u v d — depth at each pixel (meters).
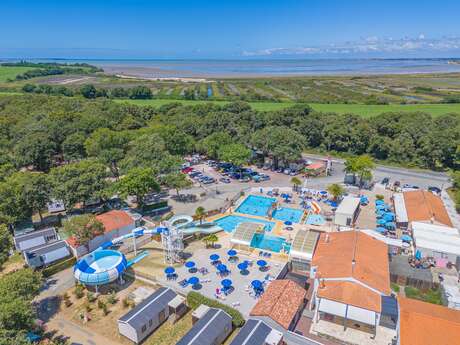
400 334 37.56
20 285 41.34
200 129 133.38
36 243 64.12
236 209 81.62
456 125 124.06
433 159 112.25
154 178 82.44
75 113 143.88
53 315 47.19
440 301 48.28
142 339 42.53
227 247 64.12
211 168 114.25
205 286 52.03
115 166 104.44
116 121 144.50
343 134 127.94
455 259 55.78
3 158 100.19
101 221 65.56
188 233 65.75
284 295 45.69
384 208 77.25
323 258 52.59
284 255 60.56
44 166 109.31
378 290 44.84
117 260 57.56
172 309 46.03
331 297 44.12
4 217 64.06
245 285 52.09
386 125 129.38
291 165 112.12
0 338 33.06
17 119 138.62
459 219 74.94
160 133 114.31
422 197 76.56
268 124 144.75
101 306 48.03
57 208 81.00
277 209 81.44
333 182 98.94
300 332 43.25
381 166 116.50
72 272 57.69
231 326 43.31
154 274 55.69
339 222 72.00
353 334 42.72
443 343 36.06
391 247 60.03
